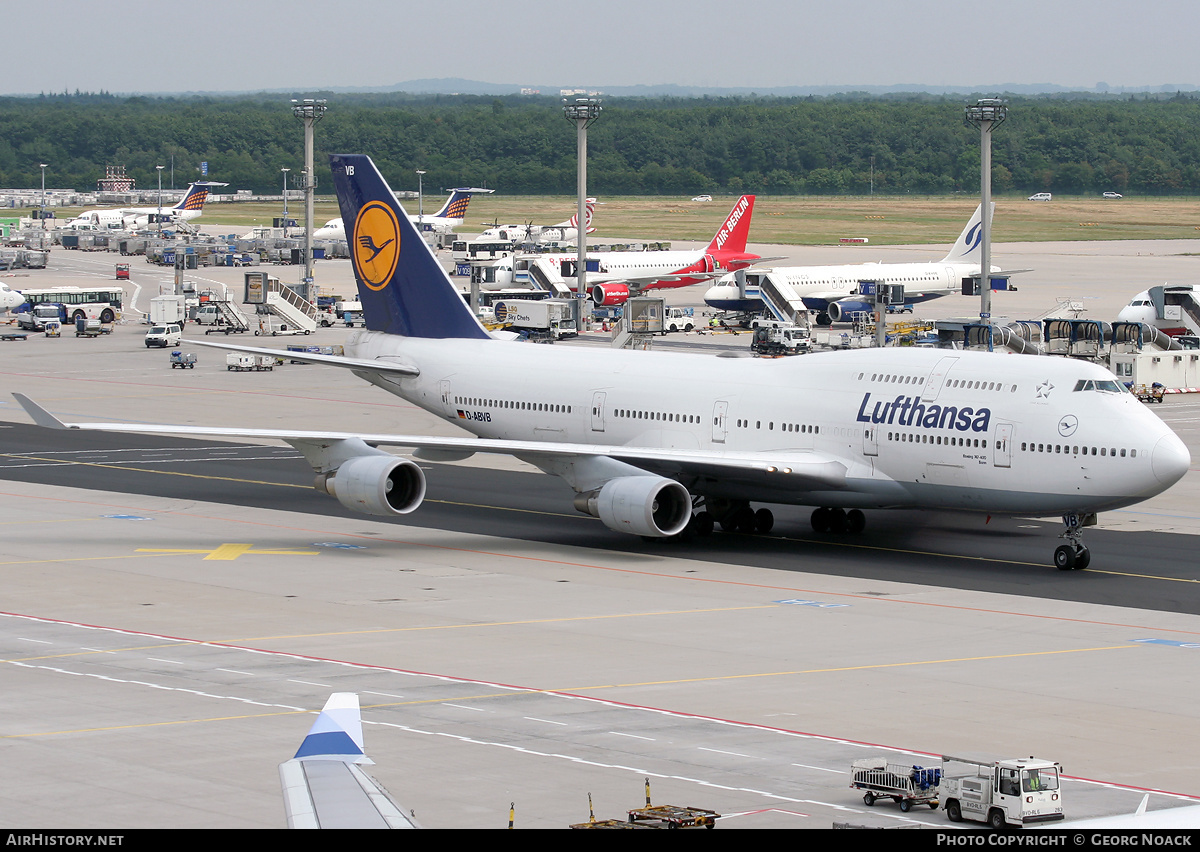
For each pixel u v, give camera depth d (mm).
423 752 67125
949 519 135250
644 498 113375
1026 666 84250
